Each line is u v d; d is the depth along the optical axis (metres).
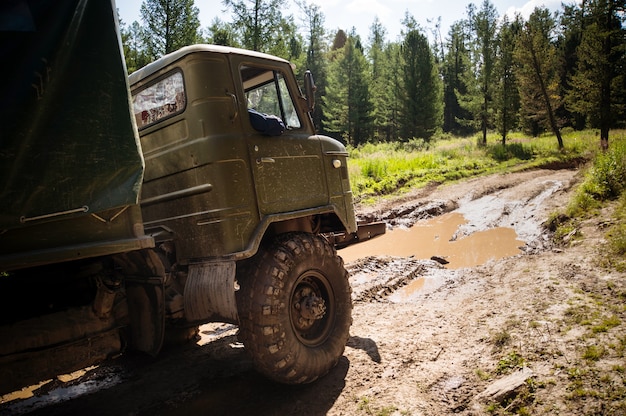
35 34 2.19
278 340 3.23
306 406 3.23
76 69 2.34
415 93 38.88
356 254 9.01
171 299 3.36
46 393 3.67
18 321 2.51
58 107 2.27
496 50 31.97
